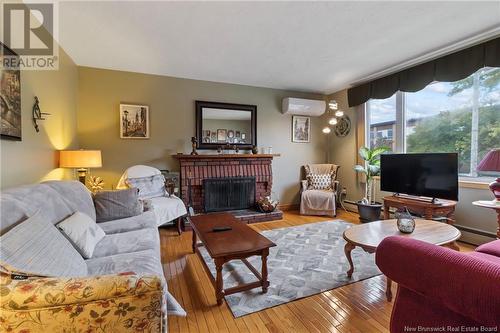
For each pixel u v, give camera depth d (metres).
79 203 2.03
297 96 4.95
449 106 3.22
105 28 2.46
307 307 1.76
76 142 3.42
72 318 0.88
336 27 2.50
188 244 3.03
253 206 4.47
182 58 3.28
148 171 3.57
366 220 3.82
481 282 0.79
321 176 4.70
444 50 3.04
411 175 3.20
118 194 2.46
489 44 2.68
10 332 0.85
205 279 2.17
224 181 4.25
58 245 1.27
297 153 5.03
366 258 2.55
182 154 3.95
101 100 3.63
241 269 2.32
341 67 3.65
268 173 4.59
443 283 0.89
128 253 1.63
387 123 4.04
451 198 2.78
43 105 2.33
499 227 2.29
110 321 0.91
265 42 2.82
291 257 2.59
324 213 4.36
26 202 1.37
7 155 1.73
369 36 2.69
